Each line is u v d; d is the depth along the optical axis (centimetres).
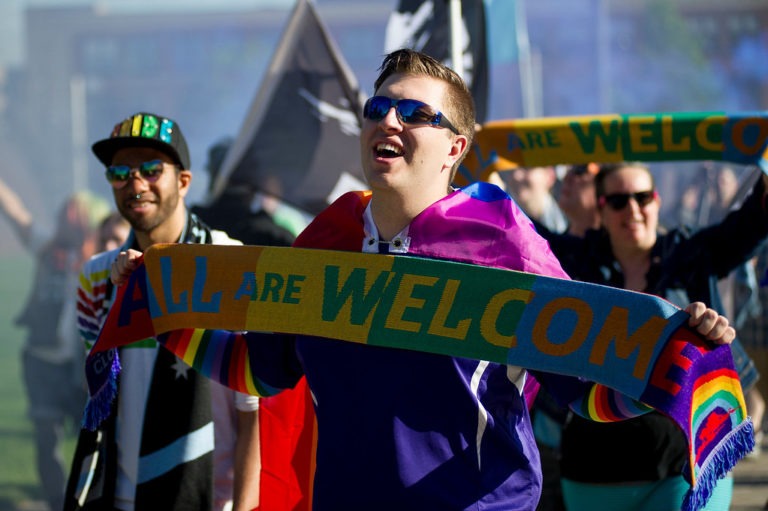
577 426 957
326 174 1307
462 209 629
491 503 595
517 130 1102
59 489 1761
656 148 1062
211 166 1580
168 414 821
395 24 1288
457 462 596
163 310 714
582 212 1277
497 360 612
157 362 824
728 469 598
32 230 1847
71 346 1761
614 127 1069
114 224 1492
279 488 811
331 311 641
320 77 1300
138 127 839
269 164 1307
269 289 670
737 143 1031
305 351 643
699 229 1006
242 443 828
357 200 661
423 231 630
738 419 602
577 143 1090
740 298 1513
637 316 597
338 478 603
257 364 686
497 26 1703
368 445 599
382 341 620
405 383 607
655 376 589
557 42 10881
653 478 930
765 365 1588
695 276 982
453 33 1200
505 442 604
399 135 612
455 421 600
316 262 655
